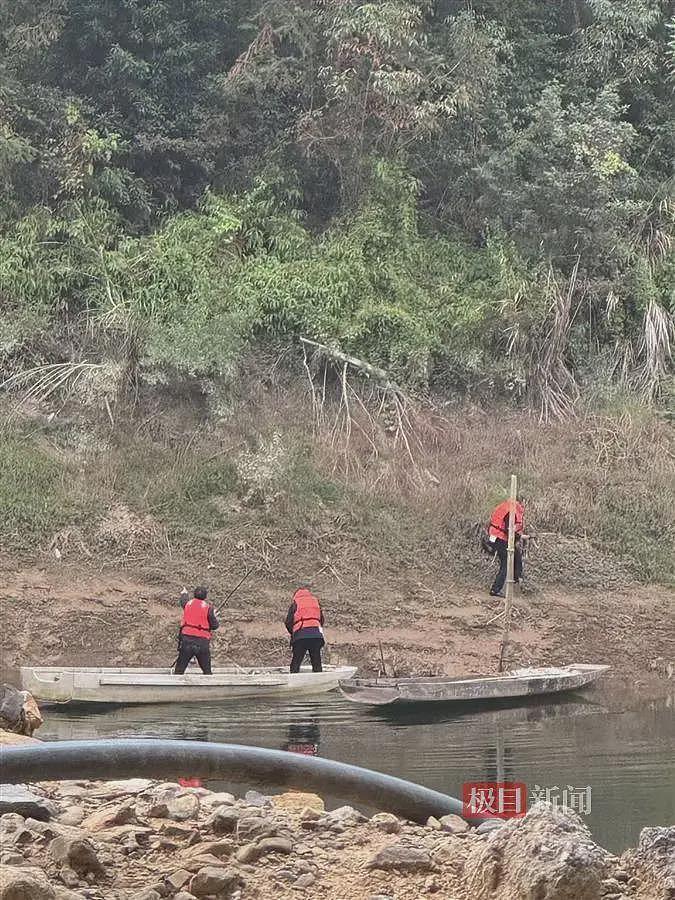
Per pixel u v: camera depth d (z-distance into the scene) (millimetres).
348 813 5453
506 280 25734
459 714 15305
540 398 25672
